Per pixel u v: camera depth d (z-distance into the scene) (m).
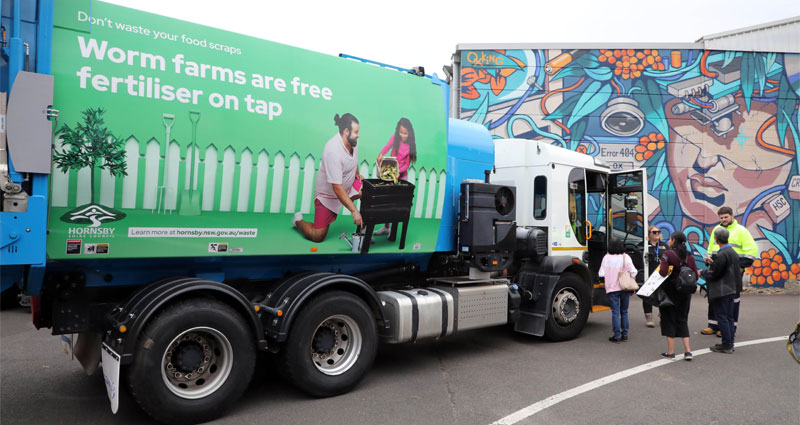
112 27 3.93
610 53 14.38
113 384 3.76
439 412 4.49
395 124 5.58
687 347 6.36
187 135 4.20
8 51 3.51
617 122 14.35
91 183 3.80
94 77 3.83
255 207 4.56
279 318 4.52
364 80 5.35
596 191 8.68
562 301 7.25
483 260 6.33
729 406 4.69
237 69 4.49
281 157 4.68
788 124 14.49
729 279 6.79
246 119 4.50
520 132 14.32
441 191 6.08
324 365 4.89
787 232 14.36
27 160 3.50
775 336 8.01
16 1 3.57
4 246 3.44
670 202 14.27
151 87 4.06
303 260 5.23
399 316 5.34
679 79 14.38
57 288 4.09
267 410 4.51
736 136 14.38
